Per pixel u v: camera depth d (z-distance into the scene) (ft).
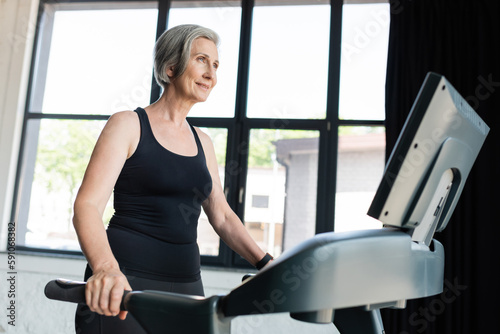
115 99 13.85
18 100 13.84
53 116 13.98
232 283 11.47
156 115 4.38
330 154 12.48
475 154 3.24
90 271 3.82
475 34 11.55
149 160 4.04
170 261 4.05
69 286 2.83
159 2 13.80
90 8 14.28
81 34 14.24
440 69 11.55
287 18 13.21
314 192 12.46
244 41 13.25
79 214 3.40
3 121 13.80
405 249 2.64
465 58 11.51
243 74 13.09
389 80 11.78
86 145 13.93
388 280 2.52
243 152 12.81
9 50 14.05
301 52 13.01
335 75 12.70
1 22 14.12
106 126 3.96
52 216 13.76
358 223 12.17
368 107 12.51
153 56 4.56
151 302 2.56
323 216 12.25
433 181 2.77
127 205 4.05
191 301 2.47
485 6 11.60
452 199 3.26
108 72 13.99
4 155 13.66
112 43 14.06
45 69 14.26
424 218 2.99
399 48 11.87
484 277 10.65
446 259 10.85
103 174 3.69
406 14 11.96
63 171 13.92
